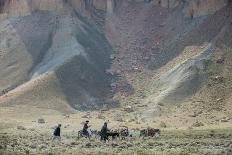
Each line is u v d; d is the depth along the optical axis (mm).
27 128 86500
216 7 144375
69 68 133500
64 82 128750
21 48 144500
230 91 114625
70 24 151500
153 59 146125
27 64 138875
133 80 137625
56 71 130750
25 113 110750
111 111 118938
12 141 50656
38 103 118062
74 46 142500
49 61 139375
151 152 37781
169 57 140625
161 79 130000
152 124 96750
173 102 114875
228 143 52469
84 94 128000
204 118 102438
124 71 142250
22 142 50281
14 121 98500
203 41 135500
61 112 114812
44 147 43875
